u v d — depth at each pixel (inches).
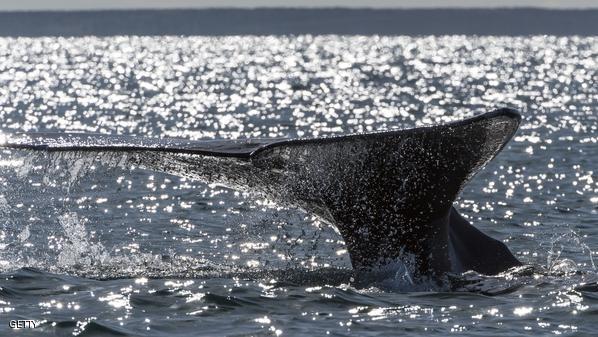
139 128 6338.6
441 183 1550.2
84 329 1434.5
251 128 6304.1
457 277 1648.6
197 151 1503.4
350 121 6850.4
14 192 3230.8
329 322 1481.3
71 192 3267.7
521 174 3782.0
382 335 1417.3
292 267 1932.8
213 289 1663.4
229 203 3024.1
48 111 7844.5
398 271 1630.2
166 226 2573.8
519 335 1418.6
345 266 1961.1
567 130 5738.2
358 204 1582.2
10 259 2073.1
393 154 1515.7
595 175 3745.1
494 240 1743.4
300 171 1528.1
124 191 3304.6
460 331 1434.5
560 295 1603.1
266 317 1512.1
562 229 2556.6
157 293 1648.6
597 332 1434.5
